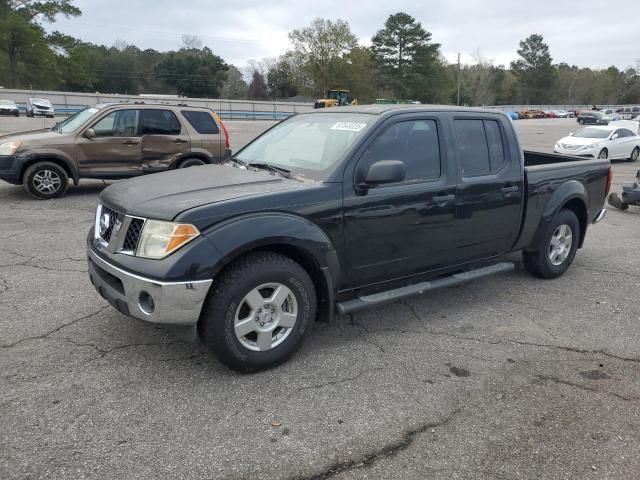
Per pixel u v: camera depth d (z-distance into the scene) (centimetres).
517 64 11238
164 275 319
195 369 366
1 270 560
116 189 395
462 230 461
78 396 329
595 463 285
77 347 392
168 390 339
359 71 8481
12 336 407
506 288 556
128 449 282
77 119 1038
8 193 1026
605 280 590
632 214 1013
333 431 304
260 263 349
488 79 9506
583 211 596
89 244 394
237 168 435
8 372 354
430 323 461
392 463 279
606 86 12012
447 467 278
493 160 486
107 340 404
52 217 825
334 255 381
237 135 2991
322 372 370
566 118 7938
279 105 6606
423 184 427
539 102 11194
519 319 475
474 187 460
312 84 8588
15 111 4359
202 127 1073
